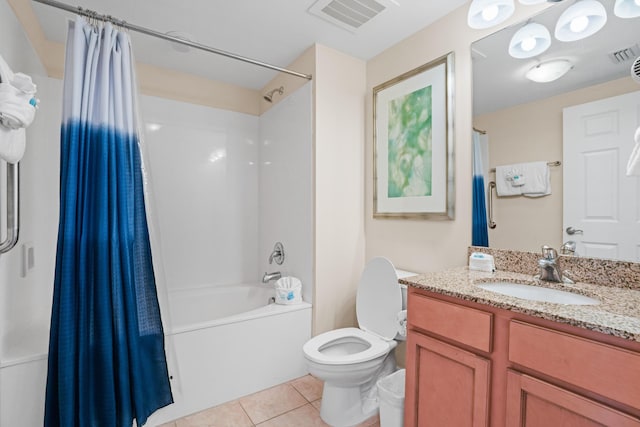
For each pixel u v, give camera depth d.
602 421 0.77
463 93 1.69
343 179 2.22
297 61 2.29
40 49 1.88
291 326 2.04
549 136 1.37
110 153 1.36
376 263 1.87
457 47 1.72
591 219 1.24
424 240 1.90
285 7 1.73
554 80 1.35
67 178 1.28
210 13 1.79
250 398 1.85
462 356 1.08
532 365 0.91
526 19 1.44
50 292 1.94
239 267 2.84
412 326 1.29
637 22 1.14
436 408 1.18
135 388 1.35
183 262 2.56
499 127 1.54
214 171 2.70
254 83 2.76
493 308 1.02
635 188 1.14
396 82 2.06
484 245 1.60
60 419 1.21
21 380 1.30
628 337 0.73
